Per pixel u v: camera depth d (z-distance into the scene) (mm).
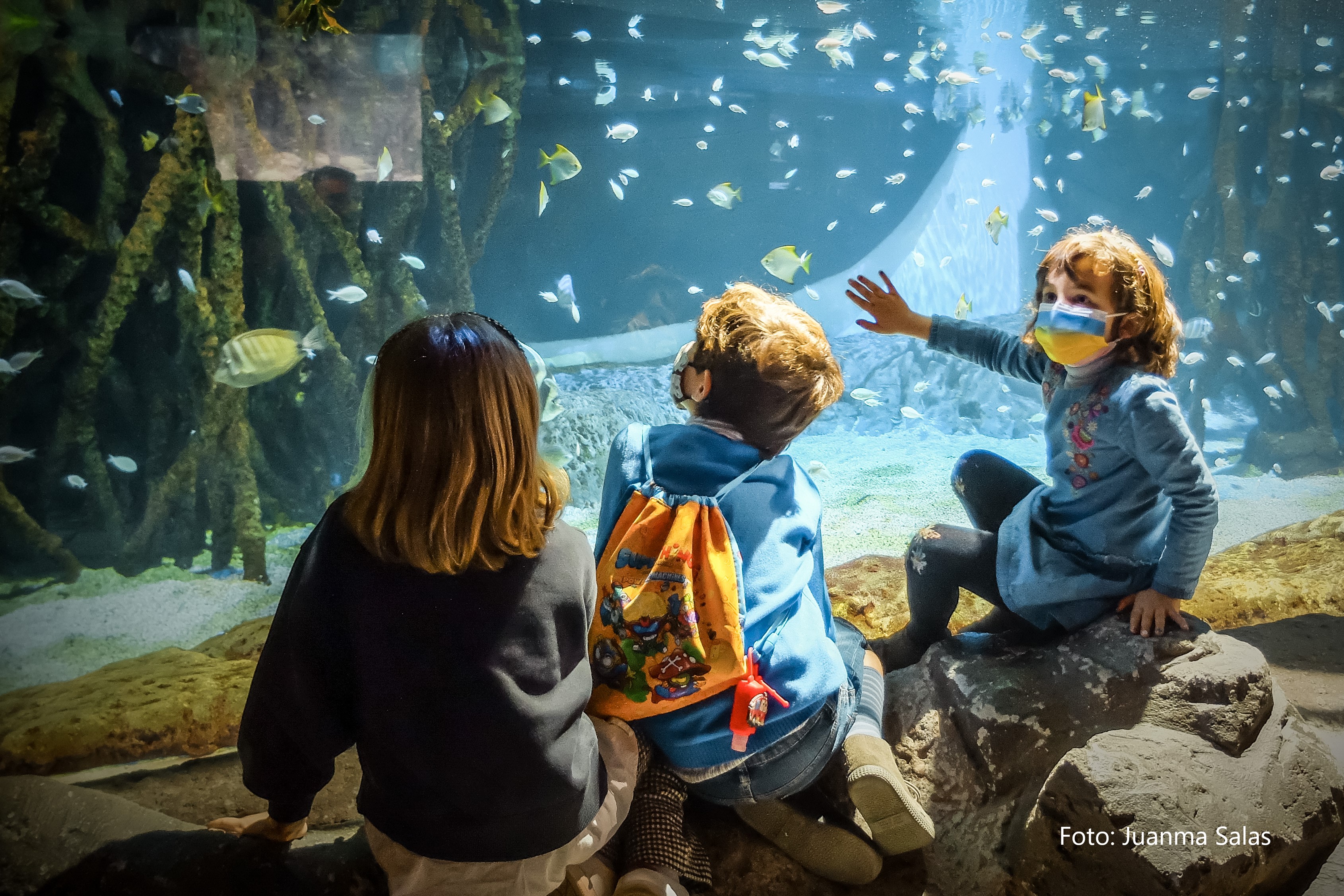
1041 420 8836
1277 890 1921
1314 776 1941
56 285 5605
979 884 1874
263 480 6547
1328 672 2840
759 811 1854
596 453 7301
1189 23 11055
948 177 16406
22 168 5234
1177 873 1590
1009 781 2062
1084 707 2057
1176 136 12531
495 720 1367
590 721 1594
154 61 5352
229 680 2795
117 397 6023
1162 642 2049
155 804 2174
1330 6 8875
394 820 1437
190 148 5371
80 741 2447
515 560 1400
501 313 14398
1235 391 10805
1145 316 1989
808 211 16984
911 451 8180
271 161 5699
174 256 5734
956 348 2469
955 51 15867
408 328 1356
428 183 6988
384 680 1351
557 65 12539
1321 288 9125
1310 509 6039
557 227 14422
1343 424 9172
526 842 1438
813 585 1940
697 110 15523
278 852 1672
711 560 1678
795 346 1800
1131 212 13492
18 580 5336
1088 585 2164
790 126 16328
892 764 1793
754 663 1692
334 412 6543
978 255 15891
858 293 2539
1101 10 11305
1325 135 9320
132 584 5391
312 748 1438
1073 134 13977
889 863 1953
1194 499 1929
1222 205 9484
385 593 1332
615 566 1730
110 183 5547
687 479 1782
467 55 7137
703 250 16484
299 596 1353
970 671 2246
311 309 6199
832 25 13328
